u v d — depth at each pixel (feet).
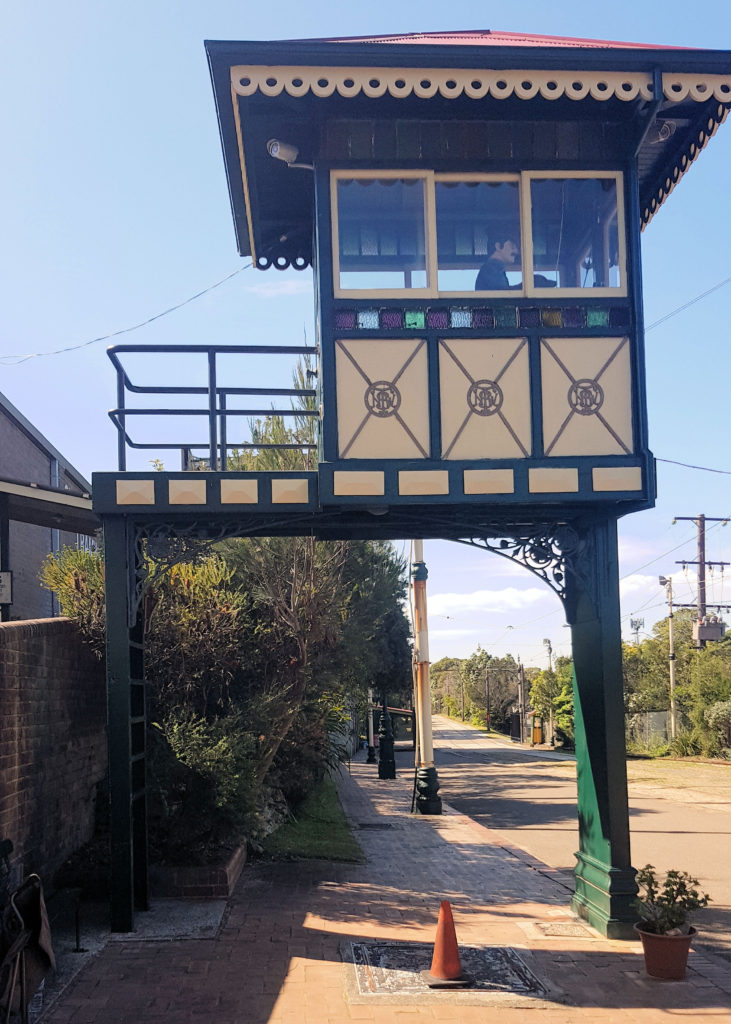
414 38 30.50
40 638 28.66
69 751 31.94
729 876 39.29
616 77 26.45
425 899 31.40
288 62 25.81
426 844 43.93
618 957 24.41
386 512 28.53
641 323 27.78
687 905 23.02
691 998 21.29
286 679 37.93
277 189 33.19
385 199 27.94
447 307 27.53
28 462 73.00
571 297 27.78
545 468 26.86
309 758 45.62
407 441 26.89
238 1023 19.45
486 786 86.38
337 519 30.58
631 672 169.48
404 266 27.66
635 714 152.05
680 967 22.63
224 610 34.65
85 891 29.94
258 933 26.25
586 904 28.19
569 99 27.99
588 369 27.55
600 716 27.76
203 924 26.89
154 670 34.19
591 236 28.48
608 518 28.45
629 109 28.45
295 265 37.91
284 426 40.88
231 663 35.24
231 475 27.37
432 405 27.02
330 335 27.14
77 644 33.17
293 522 30.35
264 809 40.70
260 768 37.32
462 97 27.99
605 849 27.25
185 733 31.42
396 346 27.27
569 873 37.04
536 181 28.37
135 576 27.61
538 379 27.32
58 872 30.32
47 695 29.32
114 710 26.78
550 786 85.51
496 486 26.73
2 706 24.88
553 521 29.94
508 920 28.35
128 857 26.40
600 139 28.63
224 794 31.14
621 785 27.12
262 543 38.27
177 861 31.48
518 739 213.87
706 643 147.74
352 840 43.45
